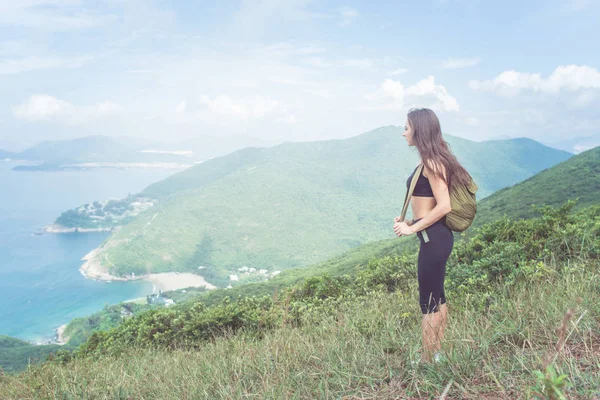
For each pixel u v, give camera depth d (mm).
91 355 8188
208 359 4566
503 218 6688
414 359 2727
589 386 1956
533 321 2998
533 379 2100
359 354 3113
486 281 4820
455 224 2799
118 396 3764
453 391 2311
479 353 2611
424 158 2746
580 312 2836
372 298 5871
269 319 6621
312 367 3176
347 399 2516
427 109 2820
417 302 4566
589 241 4848
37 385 4852
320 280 8266
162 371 4480
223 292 29688
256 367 3486
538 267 4484
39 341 194125
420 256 2912
